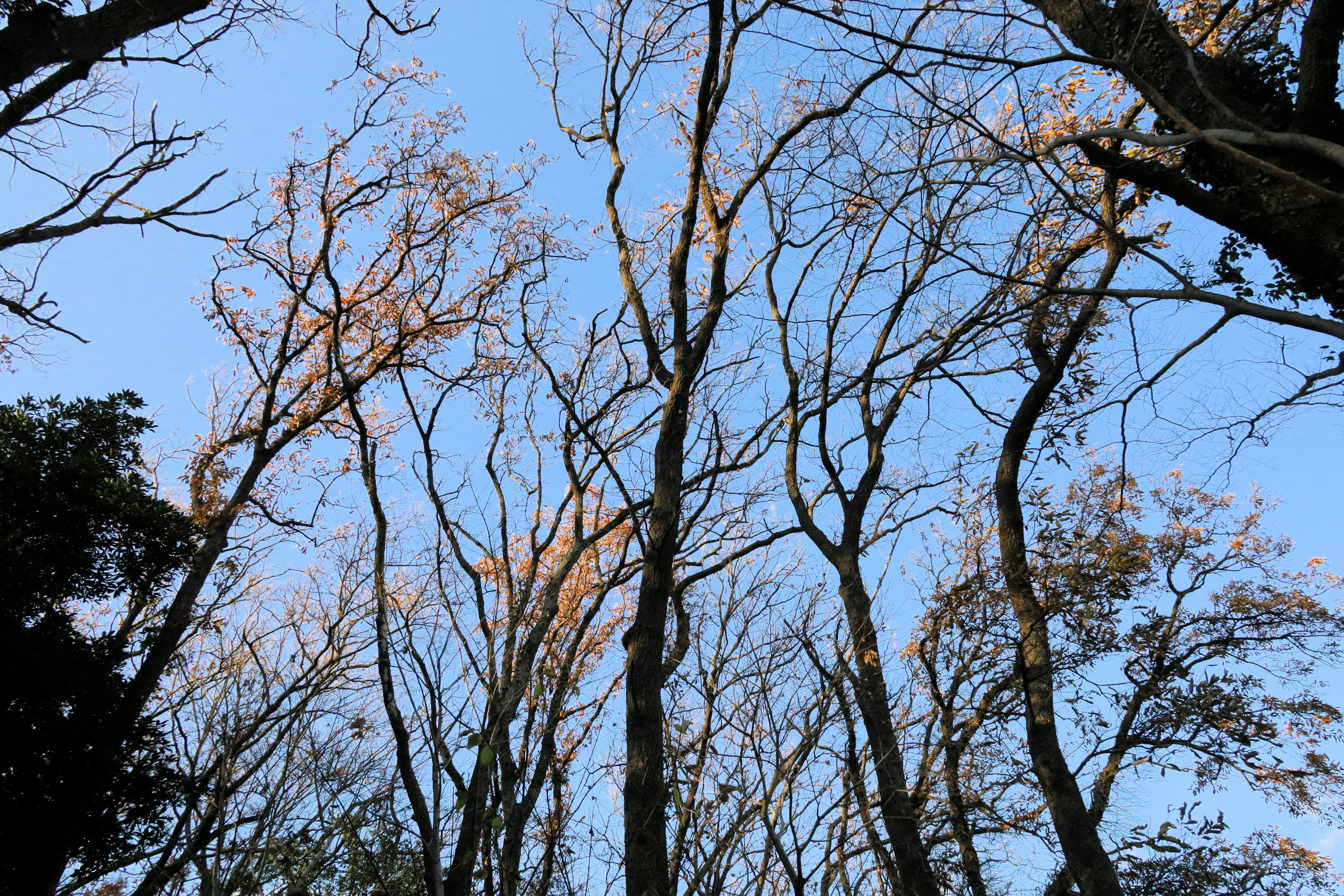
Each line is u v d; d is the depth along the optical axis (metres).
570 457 10.99
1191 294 5.11
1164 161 7.53
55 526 12.79
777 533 11.22
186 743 8.20
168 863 8.59
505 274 13.23
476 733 7.08
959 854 9.87
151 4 9.70
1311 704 11.62
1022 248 10.66
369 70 11.13
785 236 13.16
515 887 6.75
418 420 9.48
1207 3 8.24
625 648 8.55
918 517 12.80
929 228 10.84
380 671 7.34
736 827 6.72
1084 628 10.80
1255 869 10.69
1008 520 11.65
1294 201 5.75
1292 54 6.14
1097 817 10.73
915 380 12.98
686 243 11.02
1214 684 10.72
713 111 11.35
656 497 9.36
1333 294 5.71
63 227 9.92
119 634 14.23
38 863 10.55
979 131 6.05
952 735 10.34
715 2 10.02
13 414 13.27
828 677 7.45
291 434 16.41
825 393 12.74
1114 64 5.59
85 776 10.85
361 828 7.05
